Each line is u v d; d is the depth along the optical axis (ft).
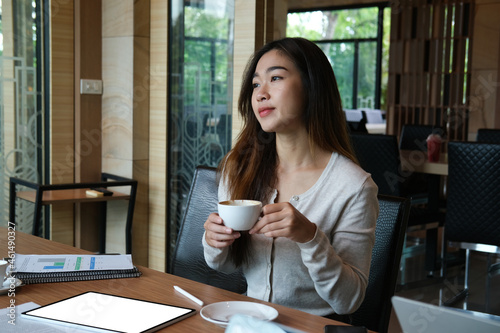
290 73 3.98
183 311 3.21
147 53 10.59
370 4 25.82
